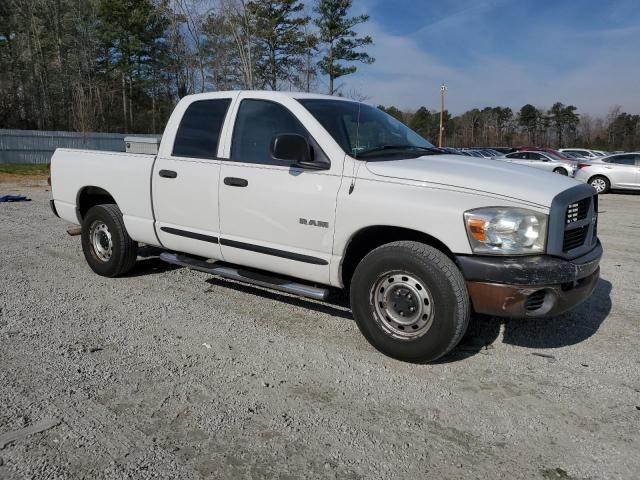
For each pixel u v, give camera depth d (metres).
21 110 47.84
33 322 4.57
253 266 4.66
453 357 3.99
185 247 5.13
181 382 3.54
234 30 32.75
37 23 48.44
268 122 4.48
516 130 88.88
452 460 2.77
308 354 4.01
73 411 3.16
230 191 4.59
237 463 2.71
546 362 3.92
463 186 3.59
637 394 3.47
